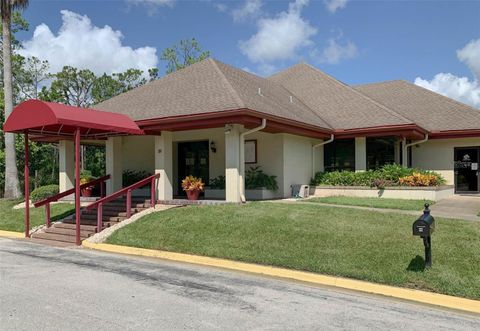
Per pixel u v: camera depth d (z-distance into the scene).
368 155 19.89
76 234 11.67
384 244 8.73
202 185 14.84
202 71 18.03
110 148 16.80
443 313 5.95
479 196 19.08
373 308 6.09
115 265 8.91
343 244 8.91
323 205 13.27
